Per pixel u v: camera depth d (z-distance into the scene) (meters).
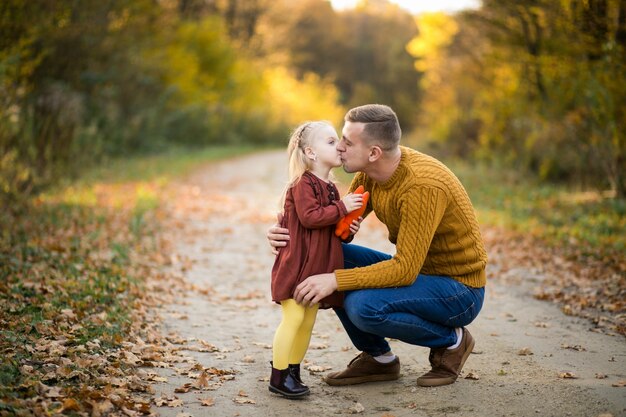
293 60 58.00
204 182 17.64
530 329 4.93
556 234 9.11
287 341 3.52
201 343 4.59
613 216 10.20
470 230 3.61
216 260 7.90
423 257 3.49
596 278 6.48
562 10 11.02
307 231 3.53
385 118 3.48
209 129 33.19
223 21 40.44
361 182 3.93
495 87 17.86
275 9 48.28
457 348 3.69
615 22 10.16
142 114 24.34
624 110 10.43
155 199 12.13
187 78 30.12
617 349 4.35
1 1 9.96
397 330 3.55
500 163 17.55
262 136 41.31
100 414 3.09
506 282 6.66
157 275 6.59
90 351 3.94
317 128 3.58
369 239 9.89
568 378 3.72
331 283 3.43
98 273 6.12
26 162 10.62
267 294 6.32
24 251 6.50
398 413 3.30
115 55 21.03
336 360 4.29
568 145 14.66
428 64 27.08
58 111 12.85
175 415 3.25
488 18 15.42
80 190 12.02
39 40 14.38
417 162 3.59
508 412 3.23
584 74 11.16
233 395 3.58
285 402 3.49
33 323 4.29
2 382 3.21
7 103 10.05
